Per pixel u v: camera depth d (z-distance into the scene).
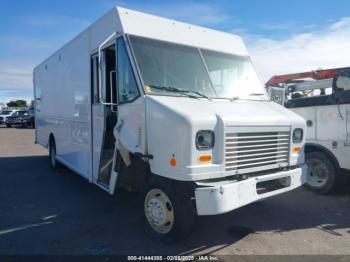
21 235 4.56
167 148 3.88
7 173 8.69
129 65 4.44
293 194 6.46
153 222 4.39
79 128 6.44
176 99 4.28
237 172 4.04
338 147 6.09
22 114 32.34
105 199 6.24
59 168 8.90
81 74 6.18
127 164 4.73
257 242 4.30
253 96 5.30
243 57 5.65
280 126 4.51
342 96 5.96
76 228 4.80
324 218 5.19
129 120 4.50
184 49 4.91
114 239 4.40
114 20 4.80
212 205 3.69
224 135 3.86
